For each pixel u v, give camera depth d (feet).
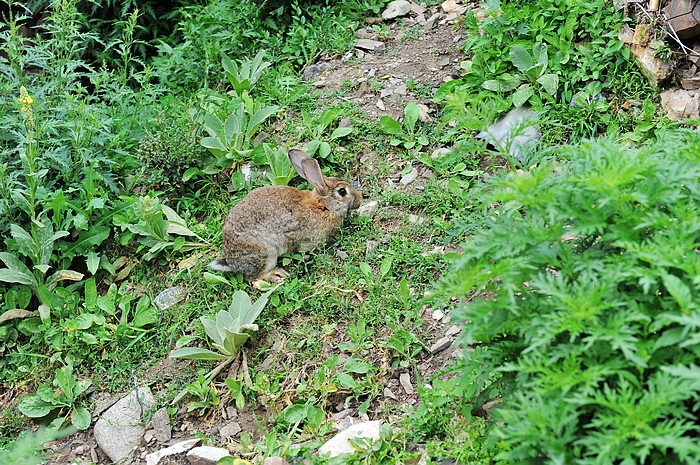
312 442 14.97
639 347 9.65
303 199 18.97
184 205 21.20
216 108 22.80
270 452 14.83
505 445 11.41
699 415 9.78
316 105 22.94
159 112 22.95
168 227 20.16
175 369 17.93
